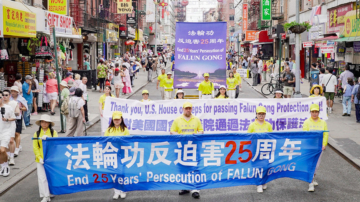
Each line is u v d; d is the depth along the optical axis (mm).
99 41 36969
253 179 8172
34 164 10633
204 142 7984
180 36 17281
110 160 7871
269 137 8164
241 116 12523
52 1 23953
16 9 15406
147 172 7930
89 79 28297
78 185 7859
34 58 19969
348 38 20844
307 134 8281
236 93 20656
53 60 21391
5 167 9664
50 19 19375
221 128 12531
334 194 8422
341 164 10844
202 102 12469
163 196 8406
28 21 16516
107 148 7844
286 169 8336
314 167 8375
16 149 11336
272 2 47406
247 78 40812
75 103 12289
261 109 8602
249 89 30297
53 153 7777
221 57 17312
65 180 7820
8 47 19203
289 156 8297
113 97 12445
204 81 16391
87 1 34250
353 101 16547
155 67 41094
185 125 8695
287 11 43406
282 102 12539
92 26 34906
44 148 7734
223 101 12484
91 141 7816
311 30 32031
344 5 25031
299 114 12617
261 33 49906
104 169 7863
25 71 19453
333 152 12141
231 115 12508
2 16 13781
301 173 8391
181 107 12469
